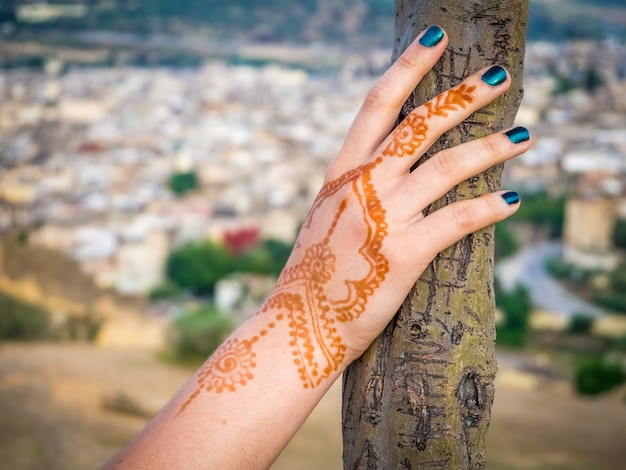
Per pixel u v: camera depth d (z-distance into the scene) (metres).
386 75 0.81
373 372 0.85
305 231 0.81
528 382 24.88
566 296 41.44
